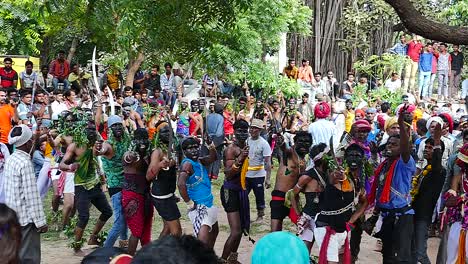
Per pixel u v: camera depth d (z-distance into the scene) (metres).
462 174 7.31
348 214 6.88
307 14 21.89
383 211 7.38
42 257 8.90
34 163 11.02
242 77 18.34
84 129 8.84
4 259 3.64
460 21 23.06
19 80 16.08
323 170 7.42
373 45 26.84
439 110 17.77
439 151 7.89
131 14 9.53
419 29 6.29
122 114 14.02
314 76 24.23
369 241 10.14
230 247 8.20
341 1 27.25
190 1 8.83
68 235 9.86
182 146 7.89
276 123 14.19
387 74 23.91
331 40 27.31
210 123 14.13
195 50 9.76
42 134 10.50
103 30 10.59
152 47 10.55
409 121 9.41
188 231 10.30
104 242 8.85
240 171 8.14
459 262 7.20
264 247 2.71
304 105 18.05
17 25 22.73
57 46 23.95
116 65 17.31
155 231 10.41
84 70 17.75
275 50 21.02
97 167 8.93
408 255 7.29
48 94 14.52
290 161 8.17
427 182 7.89
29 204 6.75
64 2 11.02
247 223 8.25
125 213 8.01
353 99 19.75
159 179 7.83
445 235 7.56
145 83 17.41
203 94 17.91
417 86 23.78
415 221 7.94
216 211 8.01
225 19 9.08
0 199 7.11
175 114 15.14
